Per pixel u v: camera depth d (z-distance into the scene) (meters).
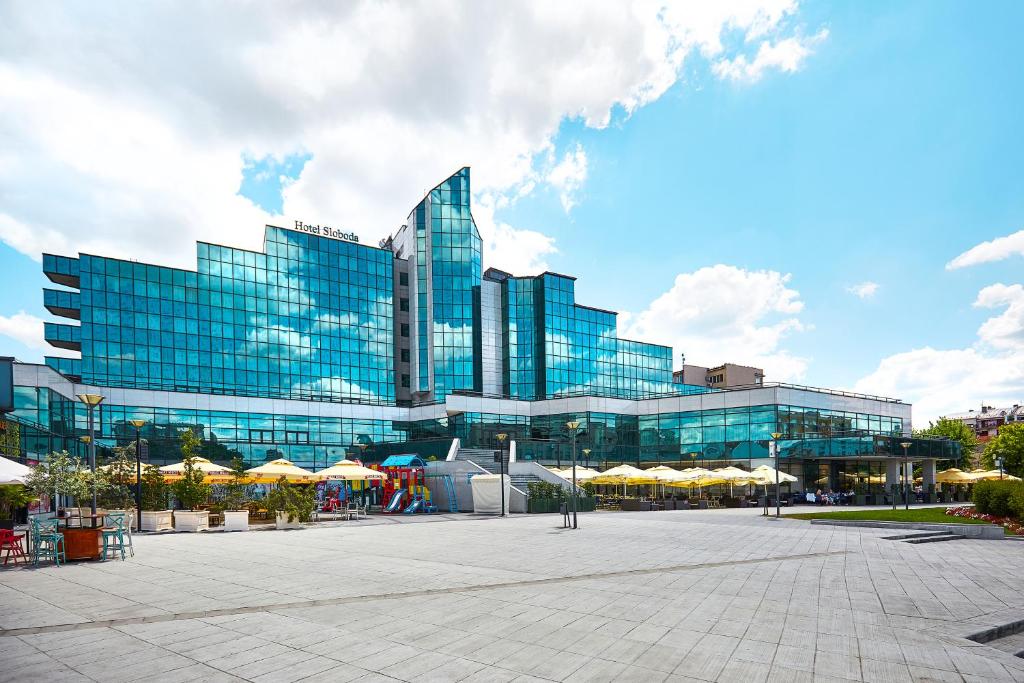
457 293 71.12
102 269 58.97
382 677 6.34
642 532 22.42
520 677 6.32
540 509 35.22
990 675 6.43
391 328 76.19
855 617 8.92
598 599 10.16
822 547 17.55
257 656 7.05
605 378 80.94
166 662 6.84
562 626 8.37
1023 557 15.80
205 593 10.71
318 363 69.94
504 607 9.55
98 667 6.67
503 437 37.22
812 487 49.09
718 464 54.31
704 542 18.88
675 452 57.81
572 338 77.69
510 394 74.25
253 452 56.28
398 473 40.53
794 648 7.34
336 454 61.25
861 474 50.81
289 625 8.45
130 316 59.62
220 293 64.81
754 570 13.28
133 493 28.02
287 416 59.62
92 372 57.12
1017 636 8.58
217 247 65.31
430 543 18.94
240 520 24.94
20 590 11.07
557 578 12.16
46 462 17.27
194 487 28.00
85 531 15.16
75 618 8.86
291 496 26.34
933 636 7.88
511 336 75.81
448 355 69.81
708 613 9.13
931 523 22.91
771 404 51.12
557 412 60.41
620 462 59.28
